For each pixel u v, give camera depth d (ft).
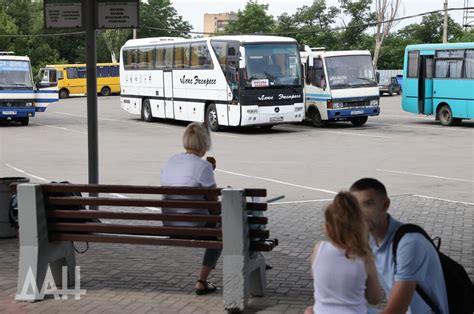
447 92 98.48
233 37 93.20
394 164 60.34
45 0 35.58
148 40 115.75
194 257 28.40
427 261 13.28
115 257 28.55
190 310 21.72
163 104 110.22
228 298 21.24
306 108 103.76
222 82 94.32
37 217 22.76
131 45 119.96
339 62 100.17
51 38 309.63
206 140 23.11
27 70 108.78
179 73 104.68
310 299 22.68
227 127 101.19
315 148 74.43
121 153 72.23
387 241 13.64
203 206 21.63
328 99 99.19
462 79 96.07
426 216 37.01
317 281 12.93
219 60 94.73
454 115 97.76
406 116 120.67
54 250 23.59
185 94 103.45
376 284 13.00
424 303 13.53
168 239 22.06
